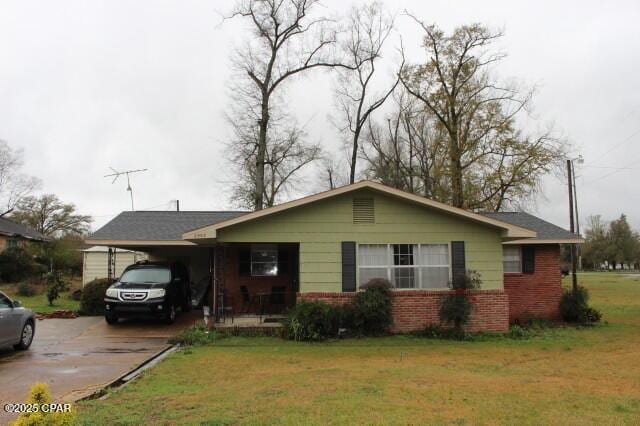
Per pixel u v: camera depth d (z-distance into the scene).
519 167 29.22
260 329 14.97
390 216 15.70
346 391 7.96
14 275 34.81
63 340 14.04
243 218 15.05
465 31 30.38
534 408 7.03
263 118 31.41
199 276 23.56
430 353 12.17
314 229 15.49
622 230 100.75
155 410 6.96
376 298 14.76
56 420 4.62
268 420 6.41
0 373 9.82
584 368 10.23
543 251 19.64
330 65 32.91
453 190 31.09
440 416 6.57
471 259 15.73
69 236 55.84
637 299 30.36
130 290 16.34
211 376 9.39
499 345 13.49
